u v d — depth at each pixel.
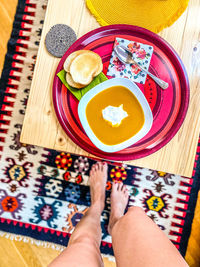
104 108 0.80
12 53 1.29
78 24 0.83
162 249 0.70
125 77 0.83
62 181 1.28
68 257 0.77
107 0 0.83
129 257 0.73
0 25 1.29
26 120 0.83
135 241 0.75
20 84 1.29
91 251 0.85
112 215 1.15
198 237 1.27
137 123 0.79
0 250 1.31
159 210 1.27
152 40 0.83
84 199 1.28
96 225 1.06
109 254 1.26
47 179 1.29
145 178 1.27
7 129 1.29
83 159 1.28
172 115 0.83
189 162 0.83
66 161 1.28
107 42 0.83
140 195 1.27
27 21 1.29
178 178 1.26
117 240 0.84
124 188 1.24
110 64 0.83
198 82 0.83
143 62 0.82
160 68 0.83
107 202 1.28
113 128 0.80
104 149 0.77
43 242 1.29
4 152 1.29
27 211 1.29
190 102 0.83
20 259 1.31
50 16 0.83
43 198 1.29
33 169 1.29
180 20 0.83
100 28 0.81
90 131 0.78
